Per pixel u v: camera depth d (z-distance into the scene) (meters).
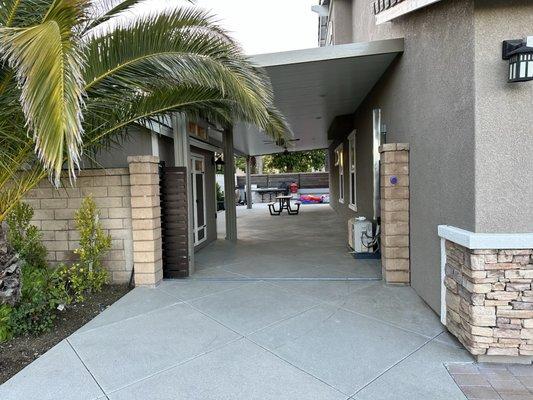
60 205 4.84
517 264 2.53
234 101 3.79
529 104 2.57
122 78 3.08
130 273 4.82
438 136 3.32
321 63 4.70
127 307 3.93
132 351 2.93
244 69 3.29
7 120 2.86
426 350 2.84
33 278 4.06
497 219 2.62
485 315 2.58
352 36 8.89
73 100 1.77
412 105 4.04
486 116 2.61
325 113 8.47
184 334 3.23
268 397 2.28
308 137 12.70
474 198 2.65
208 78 3.15
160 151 5.82
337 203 13.45
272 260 6.18
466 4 2.73
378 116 5.71
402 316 3.51
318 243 7.81
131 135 5.30
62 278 4.34
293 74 5.12
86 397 2.32
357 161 8.02
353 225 6.40
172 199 5.15
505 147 2.61
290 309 3.77
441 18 3.20
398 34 4.56
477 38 2.61
